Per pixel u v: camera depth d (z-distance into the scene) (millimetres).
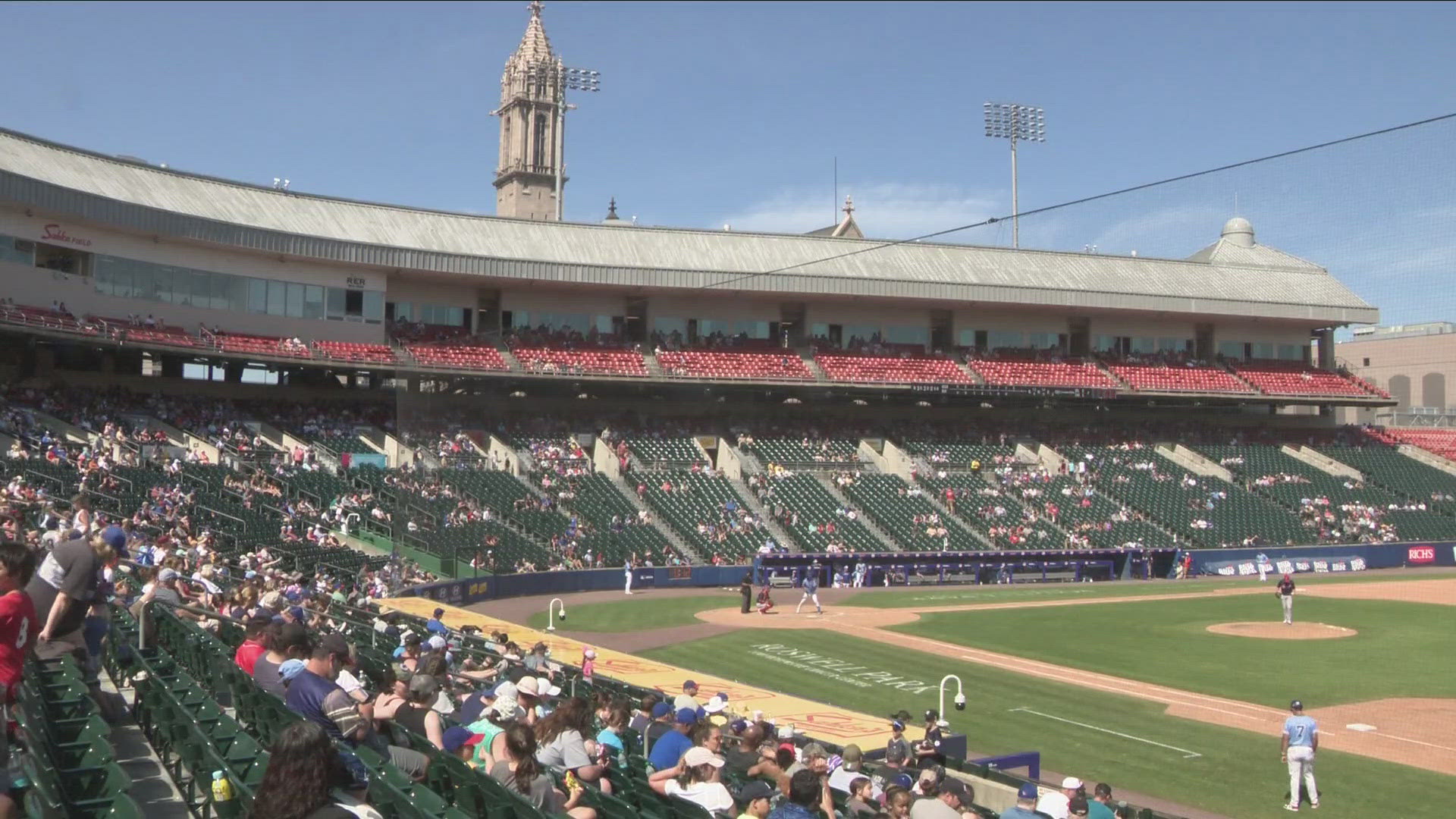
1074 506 69375
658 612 46906
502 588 49531
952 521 66000
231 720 11391
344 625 23578
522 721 11703
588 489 61312
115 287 51281
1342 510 73188
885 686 31156
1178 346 83125
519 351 66312
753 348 73312
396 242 62625
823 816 11625
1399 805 20516
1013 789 17531
